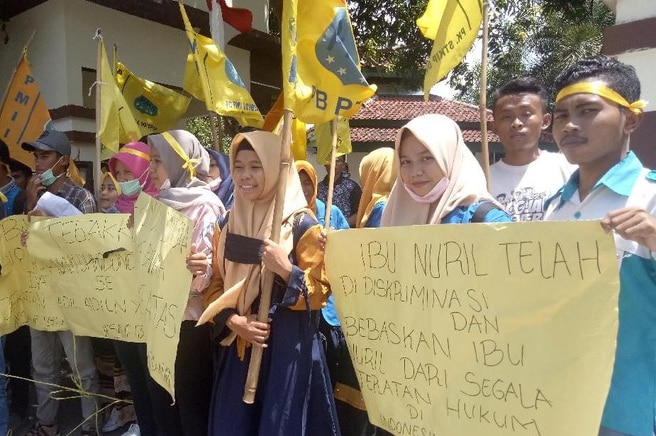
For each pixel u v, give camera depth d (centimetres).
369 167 325
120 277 310
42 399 372
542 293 164
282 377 221
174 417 285
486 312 176
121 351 315
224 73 361
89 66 655
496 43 1504
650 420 169
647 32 350
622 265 174
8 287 361
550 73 1588
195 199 268
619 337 174
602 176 190
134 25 696
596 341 154
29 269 363
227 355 237
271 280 221
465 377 183
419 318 197
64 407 429
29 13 667
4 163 482
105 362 385
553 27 1620
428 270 192
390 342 209
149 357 258
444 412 190
